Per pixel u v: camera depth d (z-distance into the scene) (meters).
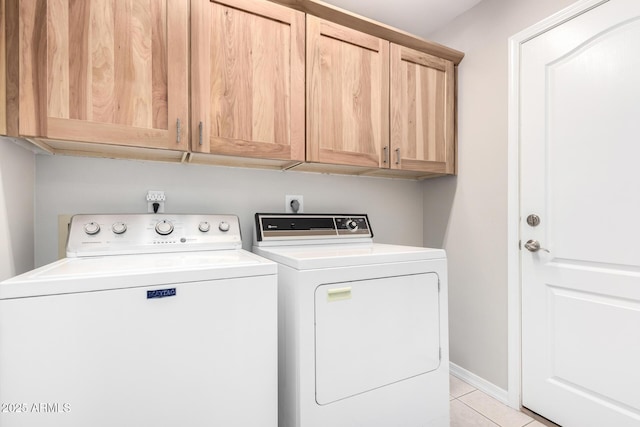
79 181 1.38
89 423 0.78
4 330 0.72
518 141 1.67
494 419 1.58
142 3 1.18
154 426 0.84
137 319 0.83
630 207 1.26
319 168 1.81
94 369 0.79
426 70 1.87
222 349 0.93
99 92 1.11
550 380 1.53
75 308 0.77
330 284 1.14
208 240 1.39
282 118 1.44
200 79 1.27
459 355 2.00
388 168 1.73
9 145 1.06
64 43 1.07
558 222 1.50
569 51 1.45
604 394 1.33
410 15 1.98
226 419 0.93
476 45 1.89
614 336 1.31
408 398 1.29
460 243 2.02
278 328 1.24
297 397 1.08
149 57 1.19
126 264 0.99
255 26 1.39
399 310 1.29
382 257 1.26
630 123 1.26
